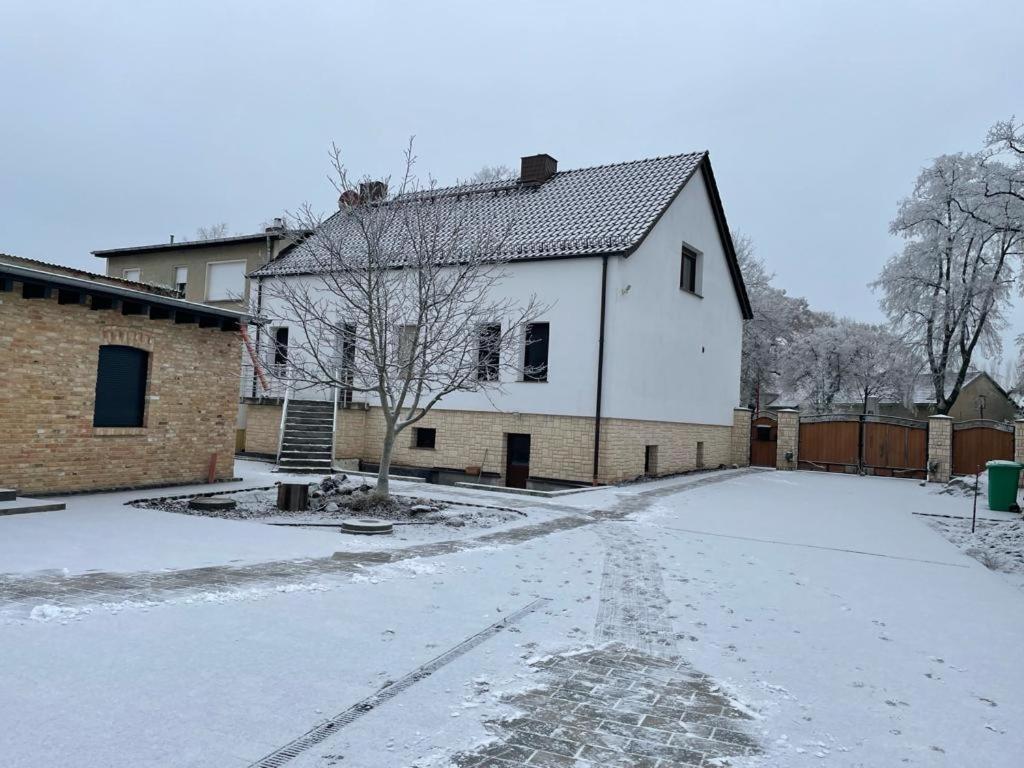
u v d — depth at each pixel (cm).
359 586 689
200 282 2633
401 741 378
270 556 796
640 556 919
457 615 615
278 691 433
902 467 2534
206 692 424
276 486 1427
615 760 369
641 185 2120
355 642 529
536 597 689
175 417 1386
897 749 400
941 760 389
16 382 1116
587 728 408
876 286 3525
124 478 1291
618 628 607
